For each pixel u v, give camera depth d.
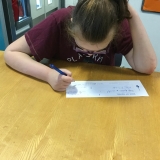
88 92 0.71
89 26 0.62
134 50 0.90
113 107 0.65
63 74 0.73
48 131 0.54
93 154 0.48
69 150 0.49
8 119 0.57
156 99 0.70
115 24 0.66
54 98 0.67
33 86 0.73
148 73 0.87
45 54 0.89
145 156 0.49
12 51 0.85
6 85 0.73
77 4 0.67
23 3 1.70
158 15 1.72
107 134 0.54
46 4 1.93
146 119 0.61
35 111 0.61
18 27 1.65
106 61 0.99
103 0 0.63
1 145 0.49
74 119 0.59
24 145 0.49
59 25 0.87
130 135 0.54
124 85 0.77
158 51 1.88
